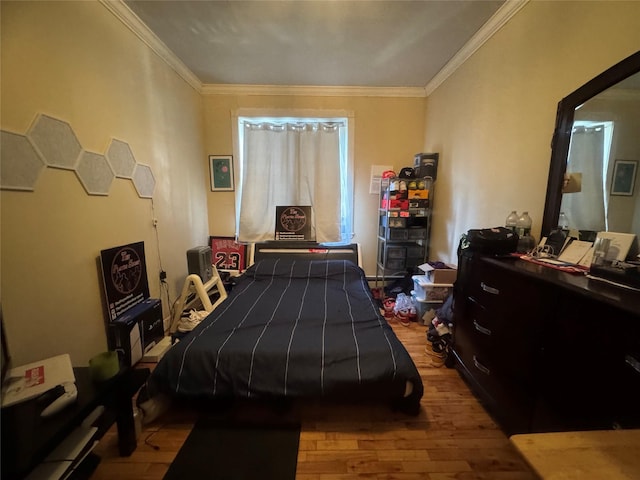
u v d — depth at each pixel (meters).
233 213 3.53
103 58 1.74
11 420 0.91
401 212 3.08
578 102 1.34
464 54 2.39
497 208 2.02
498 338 1.41
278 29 2.14
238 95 3.27
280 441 1.36
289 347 1.46
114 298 1.82
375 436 1.40
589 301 0.92
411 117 3.38
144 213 2.20
